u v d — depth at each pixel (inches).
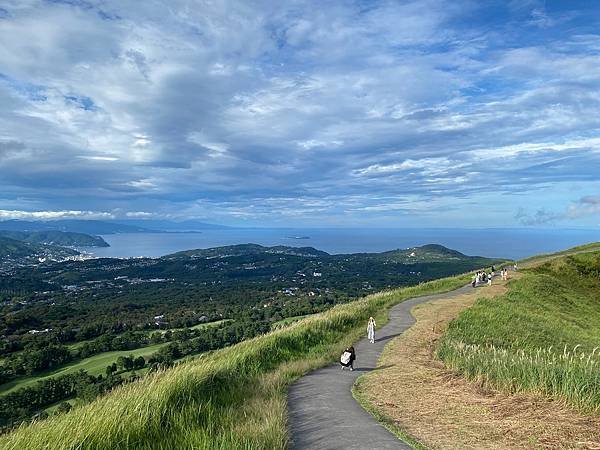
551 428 300.8
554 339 854.5
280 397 420.2
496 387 419.8
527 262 2290.8
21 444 248.8
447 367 539.8
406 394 430.0
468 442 289.1
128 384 444.1
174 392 359.9
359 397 428.1
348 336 817.5
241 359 540.7
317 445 296.2
